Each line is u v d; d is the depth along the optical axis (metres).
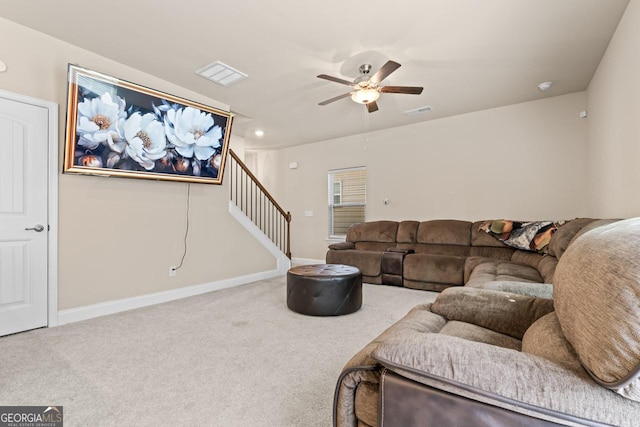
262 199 6.09
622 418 0.64
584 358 0.73
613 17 2.48
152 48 2.96
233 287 4.34
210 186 4.19
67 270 2.87
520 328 1.40
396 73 3.44
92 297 3.02
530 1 2.30
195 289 3.92
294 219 6.99
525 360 0.80
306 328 2.70
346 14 2.45
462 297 1.61
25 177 2.65
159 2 2.32
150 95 3.25
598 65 3.25
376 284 4.61
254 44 2.88
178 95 3.77
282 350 2.25
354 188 6.16
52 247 2.78
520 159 4.39
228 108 4.47
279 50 2.98
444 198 5.02
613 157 2.80
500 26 2.60
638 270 0.67
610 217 2.92
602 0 2.29
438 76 3.52
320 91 3.94
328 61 3.19
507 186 4.49
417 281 4.24
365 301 3.61
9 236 2.57
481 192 4.70
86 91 2.80
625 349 0.64
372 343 1.24
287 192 7.11
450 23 2.56
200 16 2.49
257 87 3.82
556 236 3.10
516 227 4.00
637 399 0.63
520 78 3.58
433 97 4.14
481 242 4.32
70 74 2.70
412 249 4.82
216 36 2.76
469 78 3.58
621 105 2.55
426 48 2.94
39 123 2.73
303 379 1.85
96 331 2.62
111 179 3.18
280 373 1.92
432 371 0.85
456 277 3.95
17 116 2.61
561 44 2.87
